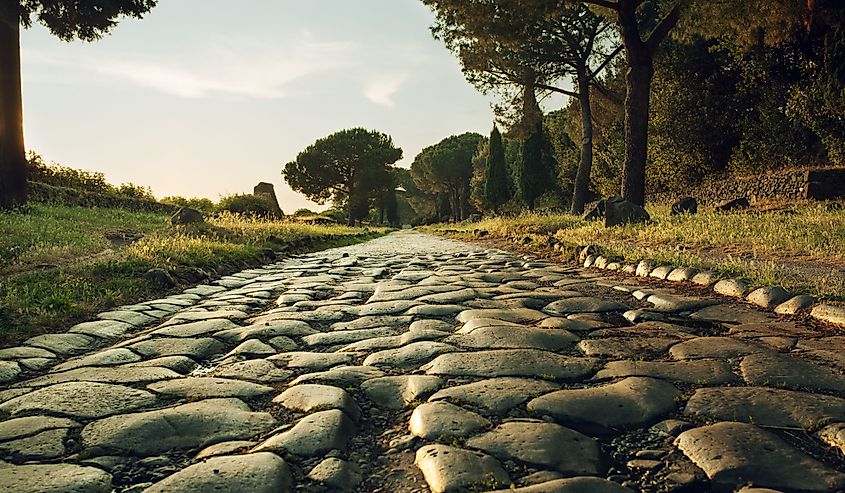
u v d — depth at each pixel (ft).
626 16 49.85
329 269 32.71
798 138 64.75
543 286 21.47
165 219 61.46
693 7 45.85
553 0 50.49
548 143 119.85
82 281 22.03
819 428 7.22
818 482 5.87
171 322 16.39
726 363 10.16
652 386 8.87
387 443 7.38
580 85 75.66
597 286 20.65
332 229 90.22
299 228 65.62
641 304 16.94
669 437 7.14
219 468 6.47
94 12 52.90
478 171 181.57
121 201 69.05
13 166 48.70
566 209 103.55
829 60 54.44
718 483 5.97
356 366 10.90
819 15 52.70
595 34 73.72
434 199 257.55
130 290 21.83
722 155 79.05
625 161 50.78
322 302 19.53
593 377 9.61
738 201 52.06
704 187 75.51
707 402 8.18
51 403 9.09
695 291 18.44
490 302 17.81
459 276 25.45
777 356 10.39
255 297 21.56
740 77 74.90
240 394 9.43
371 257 41.57
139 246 32.35
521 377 9.57
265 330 14.60
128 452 7.16
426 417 7.85
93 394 9.52
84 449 7.29
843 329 12.57
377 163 181.47
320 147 180.24
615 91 81.15
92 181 75.31
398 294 20.24
